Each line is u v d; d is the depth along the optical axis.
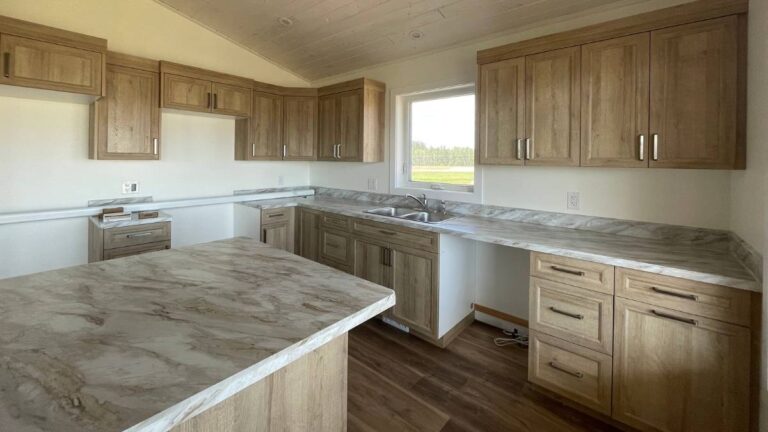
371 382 2.27
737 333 1.50
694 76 1.81
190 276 1.40
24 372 0.76
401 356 2.58
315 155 3.99
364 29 3.07
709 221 2.04
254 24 3.37
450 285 2.78
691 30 1.81
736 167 1.73
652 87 1.93
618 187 2.35
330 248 3.48
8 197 2.66
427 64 3.29
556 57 2.26
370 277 3.11
